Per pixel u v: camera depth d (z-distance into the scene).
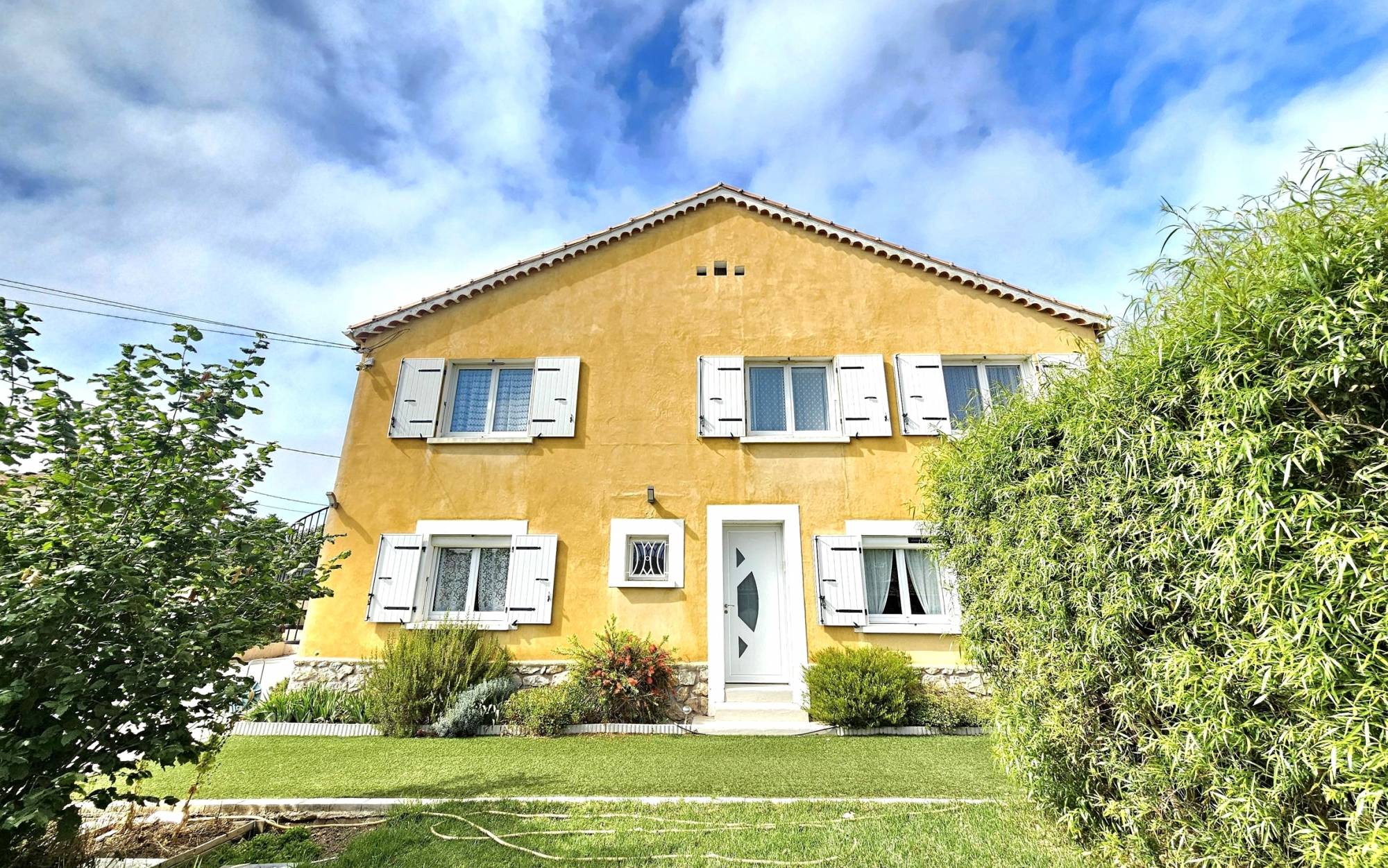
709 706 7.38
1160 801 2.77
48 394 3.01
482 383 8.98
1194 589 2.37
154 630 3.03
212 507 3.27
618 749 5.74
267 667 10.37
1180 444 2.32
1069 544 3.10
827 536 8.02
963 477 4.33
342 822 3.97
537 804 4.10
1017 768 3.71
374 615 7.68
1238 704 2.20
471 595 8.02
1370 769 1.74
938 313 9.07
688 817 3.89
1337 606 1.82
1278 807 2.13
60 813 2.66
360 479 8.28
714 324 9.06
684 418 8.60
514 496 8.23
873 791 4.41
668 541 8.12
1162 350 2.38
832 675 6.82
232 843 3.71
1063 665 3.20
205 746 3.50
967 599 4.41
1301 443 1.92
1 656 2.54
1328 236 1.87
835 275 9.29
